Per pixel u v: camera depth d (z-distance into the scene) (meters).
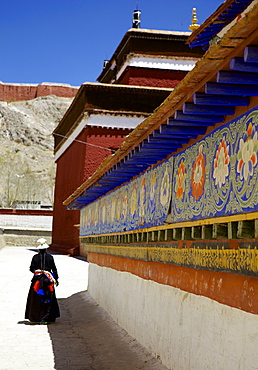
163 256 6.78
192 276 5.71
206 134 5.13
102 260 12.44
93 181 10.11
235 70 3.65
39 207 50.78
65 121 30.11
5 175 70.00
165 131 5.18
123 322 9.44
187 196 5.62
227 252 4.57
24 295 14.30
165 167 6.68
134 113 24.53
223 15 10.00
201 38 11.52
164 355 6.65
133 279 8.95
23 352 8.10
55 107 88.62
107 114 24.27
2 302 13.09
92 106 24.17
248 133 4.09
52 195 68.50
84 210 15.05
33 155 77.62
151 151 6.34
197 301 5.57
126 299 9.38
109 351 8.05
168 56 25.58
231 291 4.59
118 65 27.58
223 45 3.36
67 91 92.69
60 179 31.75
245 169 4.10
